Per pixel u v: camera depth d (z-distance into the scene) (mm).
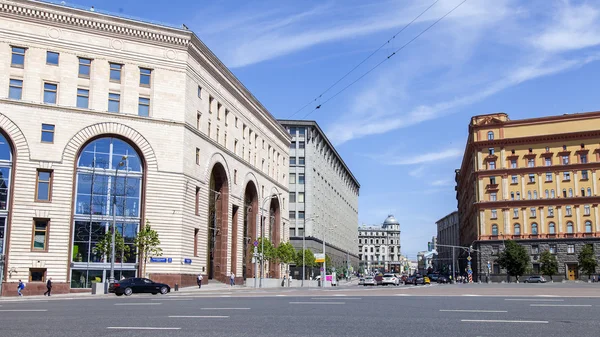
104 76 54969
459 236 187875
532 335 14172
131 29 56344
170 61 57938
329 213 137750
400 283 100938
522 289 44656
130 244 54250
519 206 109438
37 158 51344
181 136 57406
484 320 17469
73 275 51906
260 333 14781
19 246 49812
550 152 108625
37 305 28547
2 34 51219
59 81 53031
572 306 23016
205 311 21828
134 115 55594
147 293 45531
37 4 52469
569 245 105188
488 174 112438
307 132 118688
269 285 76312
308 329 15617
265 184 85875
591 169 105625
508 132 112250
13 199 50000
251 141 80500
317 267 119062
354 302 26828
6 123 50562
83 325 16953
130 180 55188
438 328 15664
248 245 80188
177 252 55750
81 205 53062
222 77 68312
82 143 53344
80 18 54156
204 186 62906
